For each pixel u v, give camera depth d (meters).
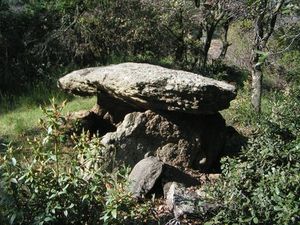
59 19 11.94
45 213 4.32
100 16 12.01
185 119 6.92
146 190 5.96
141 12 12.19
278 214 4.39
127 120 6.75
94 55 12.10
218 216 4.67
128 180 4.91
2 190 4.36
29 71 11.22
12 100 10.18
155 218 5.18
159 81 6.42
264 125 6.04
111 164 6.53
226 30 13.38
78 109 9.18
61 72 11.16
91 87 7.40
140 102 6.73
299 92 7.82
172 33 12.14
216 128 7.18
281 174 4.69
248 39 14.25
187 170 6.80
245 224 4.58
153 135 6.81
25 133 8.03
